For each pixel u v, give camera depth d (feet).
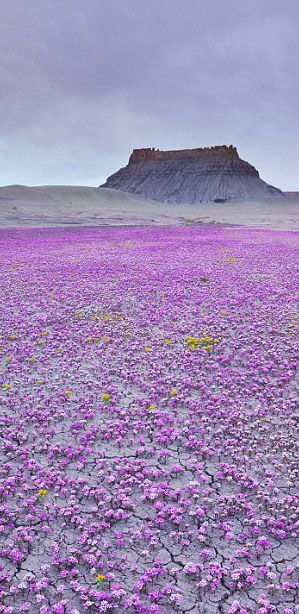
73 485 23.73
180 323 51.47
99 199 459.73
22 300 62.18
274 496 23.13
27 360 40.65
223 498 22.77
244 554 19.52
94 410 32.04
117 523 21.63
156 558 19.54
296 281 71.26
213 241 139.23
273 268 83.66
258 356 40.75
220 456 26.50
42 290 67.67
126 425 29.89
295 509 22.31
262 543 19.95
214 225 253.24
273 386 35.45
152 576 18.49
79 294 64.95
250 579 18.12
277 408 31.53
